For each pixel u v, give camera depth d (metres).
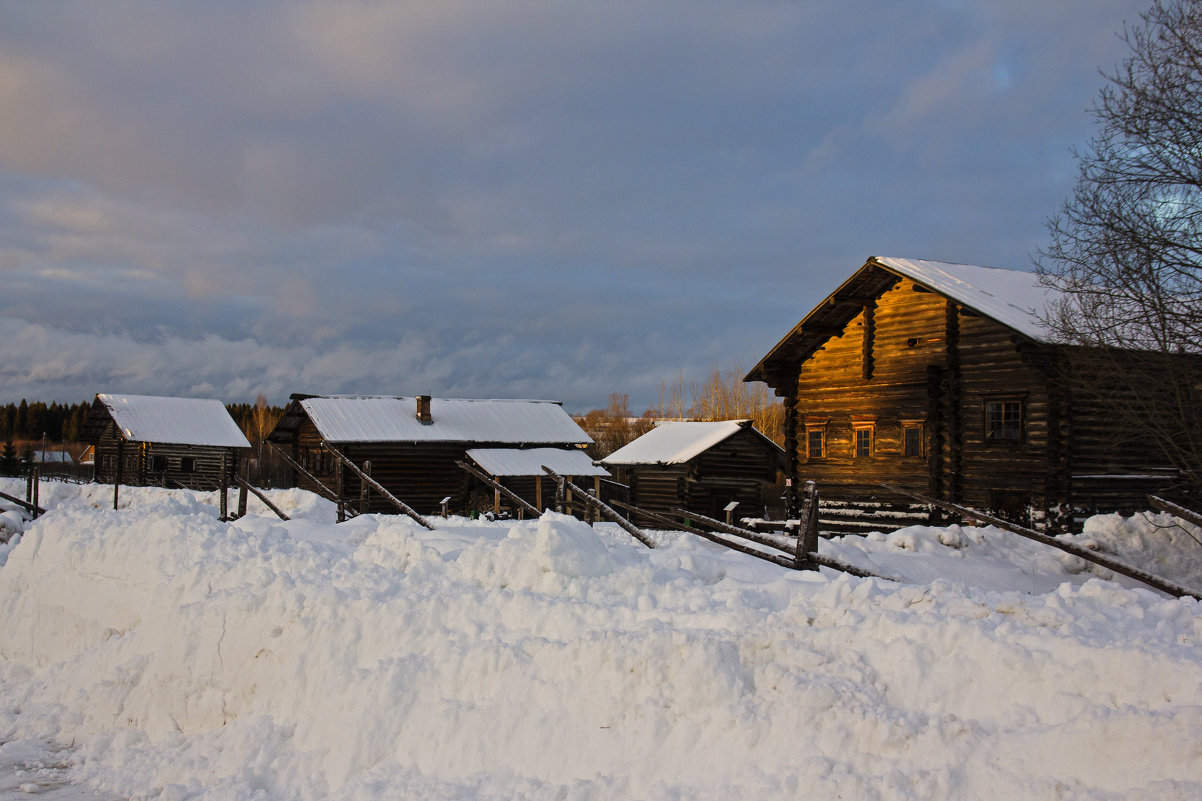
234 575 9.27
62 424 124.19
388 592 8.23
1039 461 21.12
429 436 41.25
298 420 44.47
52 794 7.17
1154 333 18.03
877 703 5.34
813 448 27.30
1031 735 4.78
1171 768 4.33
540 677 6.41
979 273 24.80
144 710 8.41
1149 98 18.58
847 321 26.41
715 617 6.63
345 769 6.63
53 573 11.50
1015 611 5.98
